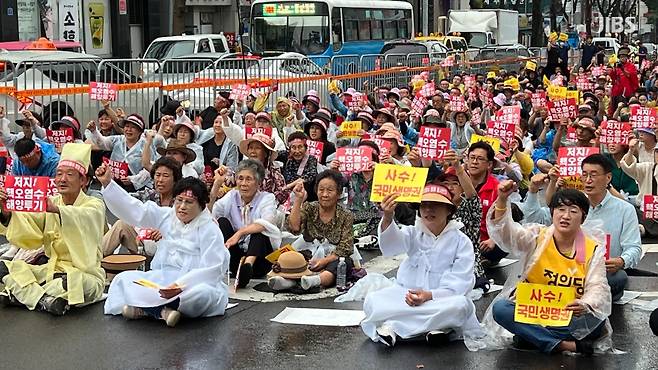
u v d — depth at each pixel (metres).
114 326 8.27
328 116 16.20
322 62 29.66
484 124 20.95
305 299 9.20
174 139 13.06
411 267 7.91
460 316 7.68
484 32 47.09
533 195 9.70
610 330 7.63
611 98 25.88
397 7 36.78
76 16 33.59
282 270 9.41
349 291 9.23
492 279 10.05
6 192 8.38
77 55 19.88
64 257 8.83
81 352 7.59
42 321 8.39
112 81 17.44
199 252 8.50
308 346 7.78
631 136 12.67
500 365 7.30
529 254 7.56
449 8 61.50
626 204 9.00
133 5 40.31
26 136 13.17
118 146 13.97
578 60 44.97
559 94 19.31
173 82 18.64
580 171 9.63
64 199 8.82
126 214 8.59
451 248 7.81
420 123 18.44
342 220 9.70
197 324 8.36
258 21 32.09
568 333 7.52
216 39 29.64
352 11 33.06
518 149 12.88
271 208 9.78
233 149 13.71
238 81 19.27
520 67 37.75
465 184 9.35
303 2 31.62
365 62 26.53
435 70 29.91
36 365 7.28
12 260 9.20
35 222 8.71
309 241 9.77
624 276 8.99
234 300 9.14
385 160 12.17
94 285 8.82
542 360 7.42
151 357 7.49
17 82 15.84
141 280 8.48
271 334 8.10
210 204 9.94
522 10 70.88
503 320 7.57
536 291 7.38
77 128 14.42
